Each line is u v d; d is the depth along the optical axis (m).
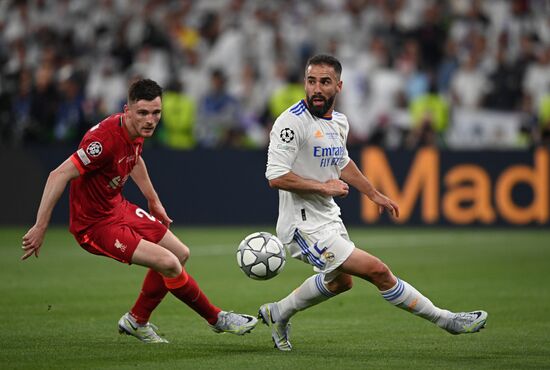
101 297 34.34
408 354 23.56
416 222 63.53
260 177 64.00
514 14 76.50
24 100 66.94
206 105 66.75
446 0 76.06
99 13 79.38
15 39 74.69
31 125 65.94
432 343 25.33
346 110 68.69
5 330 27.06
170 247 24.75
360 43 74.38
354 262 22.86
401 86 68.50
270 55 73.56
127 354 23.28
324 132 23.56
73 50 75.06
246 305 33.06
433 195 63.31
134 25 77.00
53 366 21.59
